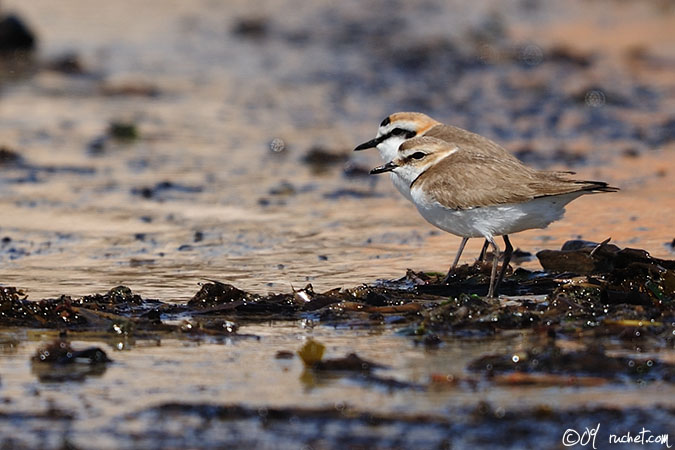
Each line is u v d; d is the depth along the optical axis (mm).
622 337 9539
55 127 21734
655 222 14766
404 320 10367
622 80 26375
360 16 35000
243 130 21953
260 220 15445
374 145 14820
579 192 10672
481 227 11141
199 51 30031
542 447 7402
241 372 8852
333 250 13688
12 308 10391
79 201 16453
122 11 35500
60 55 28172
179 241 14195
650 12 35688
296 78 26969
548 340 9539
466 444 7445
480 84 26312
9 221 15211
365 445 7441
